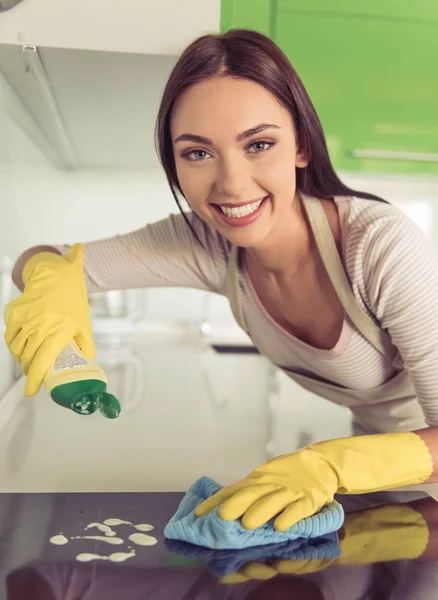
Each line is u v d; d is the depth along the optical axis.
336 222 0.84
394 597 0.47
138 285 1.06
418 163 1.58
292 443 0.96
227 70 0.67
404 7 1.41
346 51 1.42
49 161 1.70
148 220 1.96
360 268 0.79
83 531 0.57
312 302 0.89
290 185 0.72
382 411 1.02
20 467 0.78
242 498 0.56
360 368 0.90
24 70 1.00
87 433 0.97
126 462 0.82
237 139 0.67
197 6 0.92
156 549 0.54
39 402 1.17
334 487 0.63
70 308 0.78
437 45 1.45
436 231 2.04
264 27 1.36
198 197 0.72
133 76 1.01
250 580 0.49
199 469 0.80
